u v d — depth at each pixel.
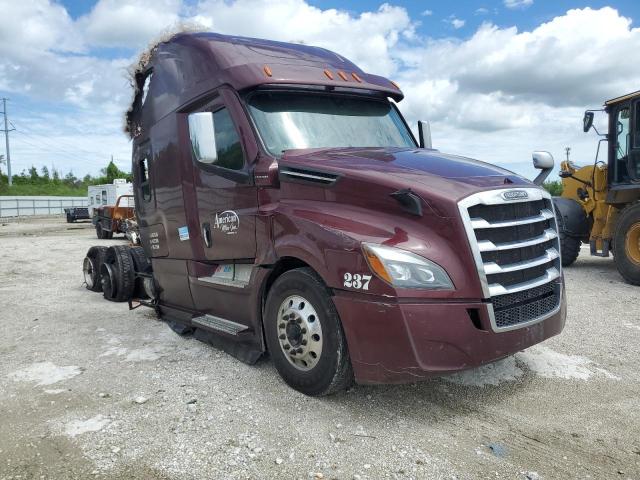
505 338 3.64
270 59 5.06
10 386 4.45
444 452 3.29
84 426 3.67
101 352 5.36
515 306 3.77
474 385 4.32
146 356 5.18
